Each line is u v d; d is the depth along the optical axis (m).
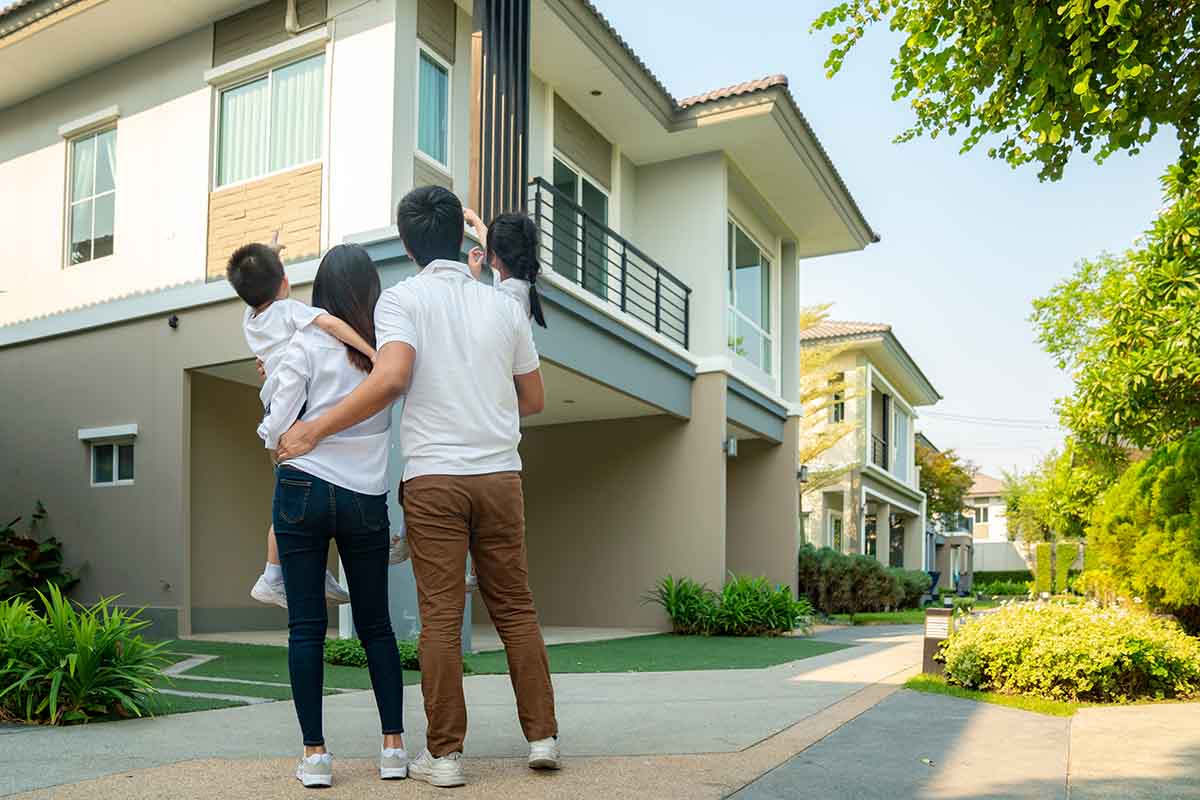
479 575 2.76
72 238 9.99
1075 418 10.28
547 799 2.40
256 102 8.77
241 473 9.32
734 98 11.14
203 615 8.80
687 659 7.04
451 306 2.71
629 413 11.71
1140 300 8.25
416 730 3.39
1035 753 3.38
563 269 10.59
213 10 8.76
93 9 8.66
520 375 2.90
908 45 4.80
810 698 4.67
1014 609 5.56
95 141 9.95
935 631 5.76
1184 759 3.30
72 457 9.34
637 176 12.62
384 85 7.82
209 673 5.41
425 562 2.61
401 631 6.86
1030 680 4.96
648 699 4.55
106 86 9.77
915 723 3.99
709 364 11.72
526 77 8.51
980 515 51.91
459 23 8.74
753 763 3.00
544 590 12.30
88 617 3.77
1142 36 4.05
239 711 3.81
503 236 3.05
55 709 3.42
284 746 3.03
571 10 9.12
